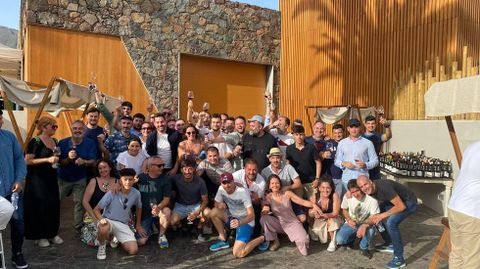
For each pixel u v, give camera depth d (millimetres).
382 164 7691
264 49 12258
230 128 6594
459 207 3031
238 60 11758
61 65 9133
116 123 6539
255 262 4574
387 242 4961
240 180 5211
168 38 10484
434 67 7570
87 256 4625
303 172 5641
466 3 7336
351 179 5008
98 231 4527
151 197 5172
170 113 6852
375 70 9195
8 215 3416
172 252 4867
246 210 5023
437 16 7578
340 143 5520
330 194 5156
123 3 9844
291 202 5371
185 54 10875
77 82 9320
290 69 12203
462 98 3414
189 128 5734
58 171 5293
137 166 5422
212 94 11539
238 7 11695
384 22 8930
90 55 9469
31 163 4668
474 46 7535
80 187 5316
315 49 11203
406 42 8297
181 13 10680
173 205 5488
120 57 9859
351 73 9992
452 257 3137
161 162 5215
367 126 5949
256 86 12398
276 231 5062
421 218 6535
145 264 4445
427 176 6613
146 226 5250
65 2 9109
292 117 12117
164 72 10422
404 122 8094
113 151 5883
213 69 11555
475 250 2953
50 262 4391
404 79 8273
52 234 4914
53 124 4836
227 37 11508
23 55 10305
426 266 4430
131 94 10008
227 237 5379
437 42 7559
